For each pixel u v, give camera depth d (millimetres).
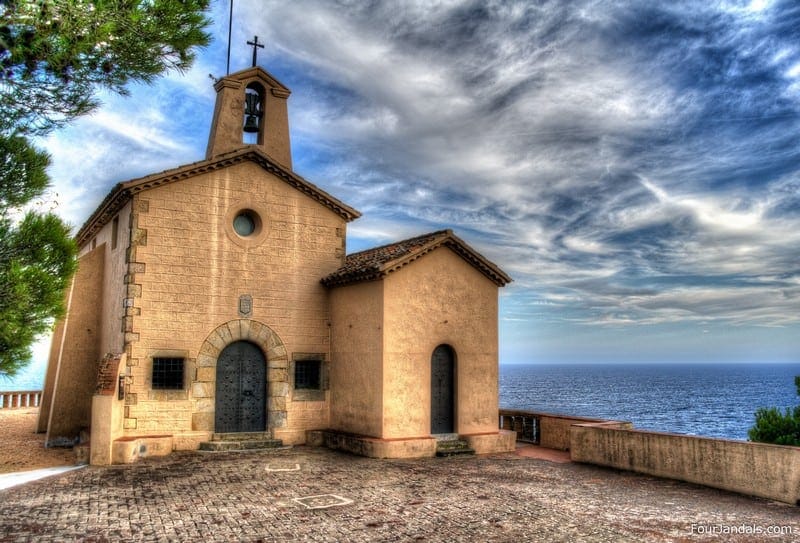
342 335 19266
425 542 9203
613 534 9594
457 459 16828
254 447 17797
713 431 67250
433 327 18453
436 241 18422
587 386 185625
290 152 21812
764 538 9383
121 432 16391
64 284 8781
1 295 8055
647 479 13984
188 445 17266
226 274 18406
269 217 19250
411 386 17812
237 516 10461
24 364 8195
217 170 18547
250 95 21703
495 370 19469
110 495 11945
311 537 9367
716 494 12445
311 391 19359
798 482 11508
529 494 12375
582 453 16172
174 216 17828
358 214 20547
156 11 8523
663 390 164250
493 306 19734
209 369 17844
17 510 10805
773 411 16594
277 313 19062
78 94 8609
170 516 10438
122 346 16953
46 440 18531
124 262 17484
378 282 17844
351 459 16422
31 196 8992
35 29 7613
